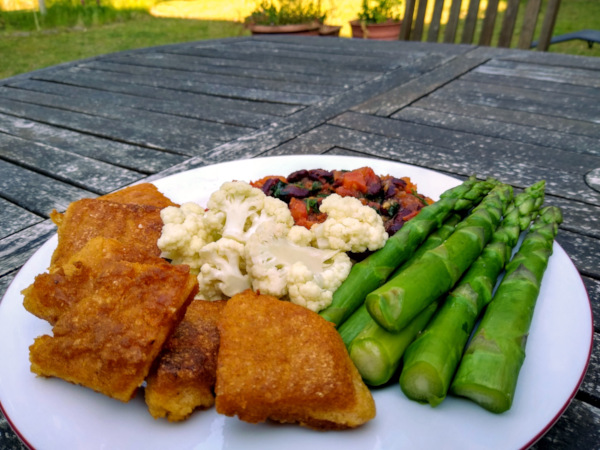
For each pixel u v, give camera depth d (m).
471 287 0.22
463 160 0.43
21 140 0.50
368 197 0.32
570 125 0.49
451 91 0.60
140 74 0.72
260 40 0.92
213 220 0.28
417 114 0.53
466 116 0.52
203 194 0.34
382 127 0.50
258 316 0.19
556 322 0.21
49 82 0.70
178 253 0.26
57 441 0.17
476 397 0.17
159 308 0.18
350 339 0.22
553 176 0.39
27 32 1.74
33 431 0.17
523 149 0.45
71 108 0.59
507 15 0.92
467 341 0.20
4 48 1.52
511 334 0.19
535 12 0.89
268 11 1.23
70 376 0.18
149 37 1.70
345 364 0.18
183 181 0.35
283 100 0.60
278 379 0.17
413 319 0.20
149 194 0.32
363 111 0.54
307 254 0.26
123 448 0.16
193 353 0.19
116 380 0.17
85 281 0.20
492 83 0.63
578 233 0.32
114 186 0.40
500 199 0.29
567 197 0.36
